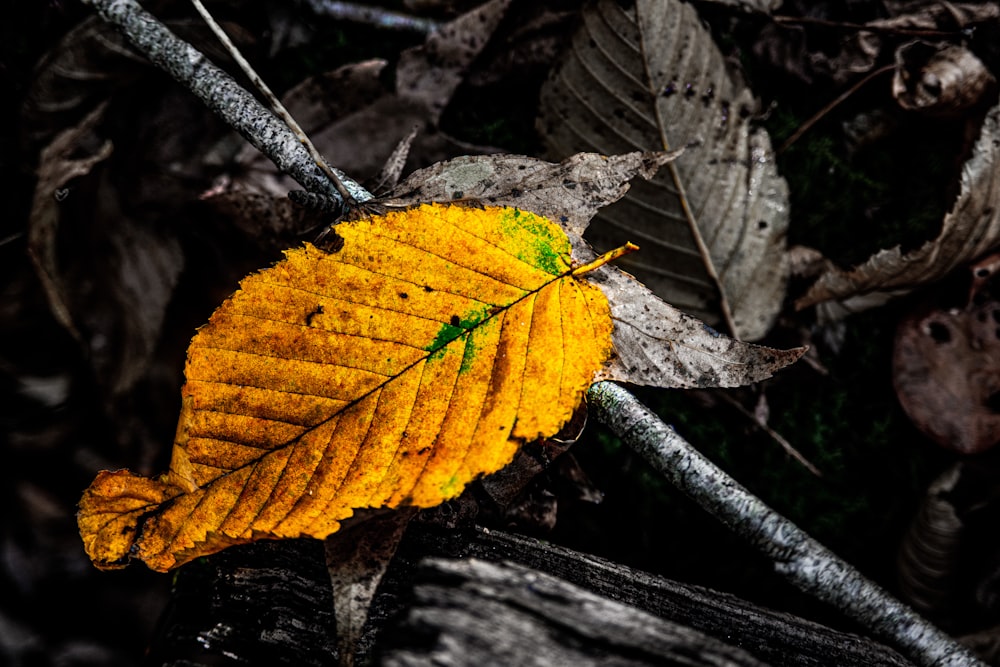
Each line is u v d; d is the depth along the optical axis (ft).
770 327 1.46
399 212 1.23
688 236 1.44
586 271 1.24
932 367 1.44
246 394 1.19
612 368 1.22
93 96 1.48
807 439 1.48
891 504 1.47
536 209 1.26
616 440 1.47
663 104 1.43
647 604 1.26
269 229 1.45
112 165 1.48
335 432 1.19
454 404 1.20
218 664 1.28
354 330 1.21
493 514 1.31
